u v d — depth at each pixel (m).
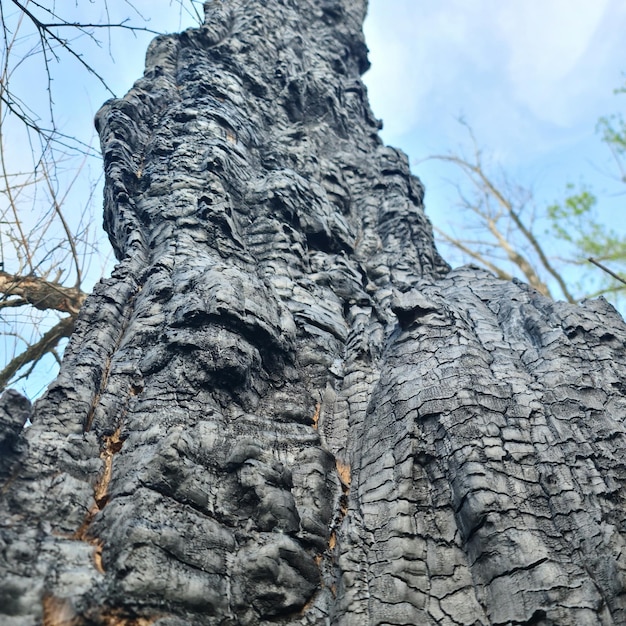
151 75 12.25
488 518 5.33
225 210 9.11
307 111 13.90
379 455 6.43
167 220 8.91
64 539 4.82
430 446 6.20
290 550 5.30
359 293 9.75
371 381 7.68
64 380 6.05
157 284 7.57
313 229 10.28
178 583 4.66
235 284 7.38
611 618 4.70
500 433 6.14
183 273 7.75
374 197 12.99
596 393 6.79
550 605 4.73
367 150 14.56
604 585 4.91
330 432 7.17
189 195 9.25
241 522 5.46
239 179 10.21
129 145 10.24
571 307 8.23
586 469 5.83
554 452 5.99
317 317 8.55
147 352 6.84
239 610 4.87
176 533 4.93
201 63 12.45
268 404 6.98
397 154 14.58
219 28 13.96
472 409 6.31
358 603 5.15
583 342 7.66
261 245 9.42
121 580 4.46
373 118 16.48
